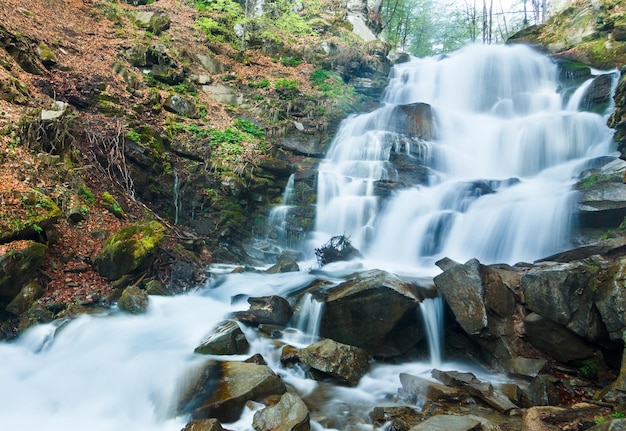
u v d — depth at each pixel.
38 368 5.79
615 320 5.52
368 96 19.58
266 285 8.80
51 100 10.40
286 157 14.22
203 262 10.28
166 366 5.63
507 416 5.11
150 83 14.01
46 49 11.84
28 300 6.71
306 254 11.99
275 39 19.75
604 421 4.00
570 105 15.59
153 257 8.56
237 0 22.61
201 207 11.80
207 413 4.89
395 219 11.84
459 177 14.12
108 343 6.43
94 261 7.91
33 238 7.29
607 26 18.55
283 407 4.85
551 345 6.35
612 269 5.86
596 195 8.66
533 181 11.94
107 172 10.22
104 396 5.36
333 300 7.12
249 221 12.23
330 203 12.83
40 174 8.29
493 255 9.96
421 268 10.30
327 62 19.38
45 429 4.79
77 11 15.25
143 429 4.95
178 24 17.89
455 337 7.16
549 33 21.45
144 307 7.39
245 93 16.27
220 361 5.79
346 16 24.98
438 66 20.84
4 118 8.45
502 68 18.70
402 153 13.90
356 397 5.77
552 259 8.27
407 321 6.98
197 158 12.56
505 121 15.47
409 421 4.97
